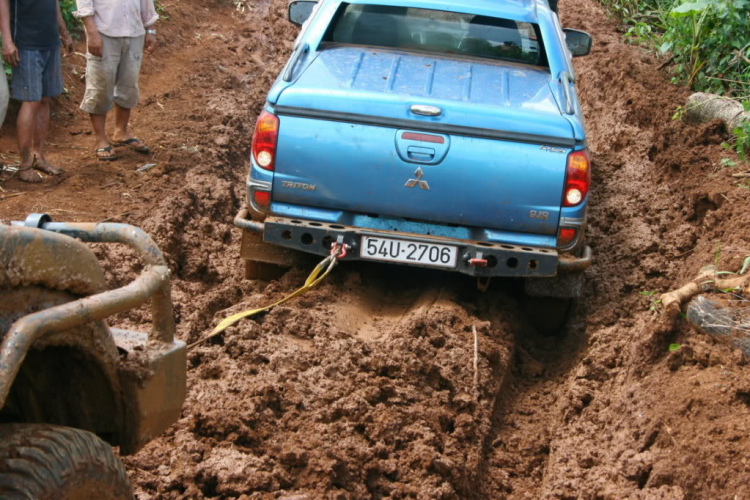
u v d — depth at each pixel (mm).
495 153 4777
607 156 7750
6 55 6262
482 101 5023
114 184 6727
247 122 8641
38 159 6852
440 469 3816
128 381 2662
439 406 4254
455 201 4844
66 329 2213
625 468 3877
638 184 7105
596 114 9180
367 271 5527
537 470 4164
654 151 7578
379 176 4844
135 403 2686
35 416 2752
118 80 7219
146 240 2672
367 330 4883
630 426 4188
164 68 10008
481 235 4926
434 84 5227
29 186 6570
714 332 4379
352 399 4090
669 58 9414
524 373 4953
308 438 3814
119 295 2385
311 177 4887
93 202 6324
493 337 4902
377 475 3773
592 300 5562
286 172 4895
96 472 2439
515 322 5262
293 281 5188
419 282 5508
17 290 2248
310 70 5270
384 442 3920
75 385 2688
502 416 4527
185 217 6164
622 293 5621
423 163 4801
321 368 4309
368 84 5109
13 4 6305
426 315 4887
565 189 4801
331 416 3986
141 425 2732
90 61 6934
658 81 8844
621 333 5070
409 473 3797
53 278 2328
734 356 4277
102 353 2578
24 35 6375
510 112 4828
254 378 4207
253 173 4953
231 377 4191
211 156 7477
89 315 2252
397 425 4000
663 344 4551
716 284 4832
